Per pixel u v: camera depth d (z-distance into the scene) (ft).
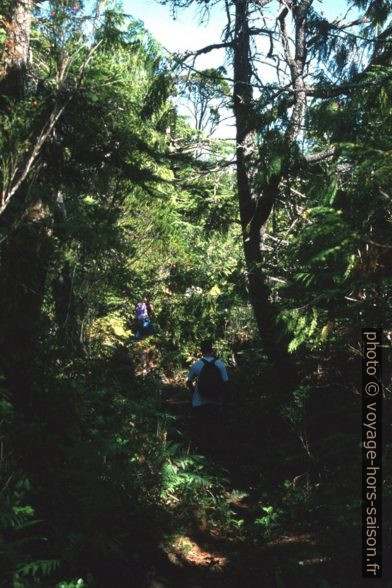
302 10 35.17
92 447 20.67
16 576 13.46
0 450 17.48
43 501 17.98
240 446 31.22
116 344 44.42
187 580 18.49
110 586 16.46
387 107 24.80
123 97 25.44
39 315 23.39
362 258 17.17
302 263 22.20
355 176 18.75
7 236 19.35
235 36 37.93
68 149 25.30
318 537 20.53
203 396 31.07
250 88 37.24
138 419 27.20
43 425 20.13
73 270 25.98
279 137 30.35
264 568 19.06
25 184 21.33
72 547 16.69
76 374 26.84
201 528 22.43
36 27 24.38
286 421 30.55
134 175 26.04
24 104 22.03
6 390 18.85
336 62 34.65
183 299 49.03
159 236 33.06
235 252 47.57
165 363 46.62
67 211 26.04
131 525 20.24
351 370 29.14
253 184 35.73
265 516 23.08
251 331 51.67
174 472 23.40
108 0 20.66
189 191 38.73
